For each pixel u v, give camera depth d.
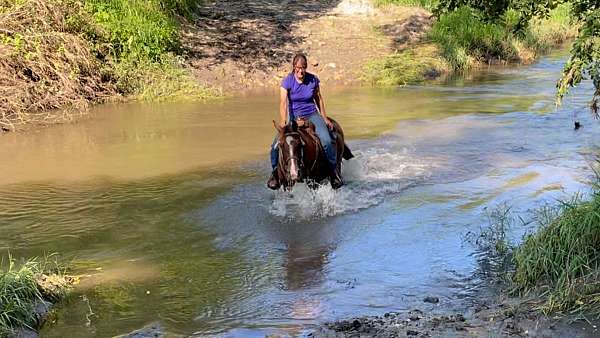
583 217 6.30
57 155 11.75
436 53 21.64
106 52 17.28
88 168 10.92
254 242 7.82
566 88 7.09
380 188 9.66
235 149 12.01
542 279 6.15
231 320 5.91
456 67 21.38
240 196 9.41
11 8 15.70
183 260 7.34
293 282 6.73
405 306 6.11
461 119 14.48
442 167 10.76
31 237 8.03
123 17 18.22
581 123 13.87
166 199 9.35
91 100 16.11
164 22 18.80
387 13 24.39
